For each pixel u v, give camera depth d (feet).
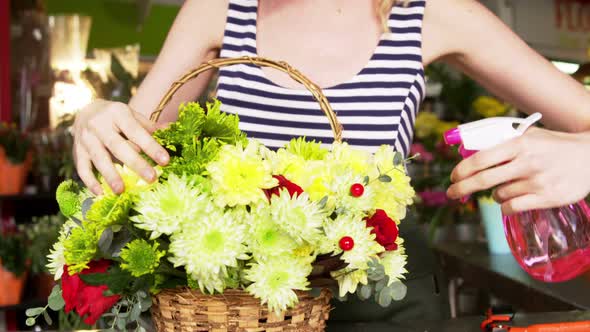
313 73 4.34
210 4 4.65
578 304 5.44
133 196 2.58
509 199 3.12
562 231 3.33
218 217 2.45
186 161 2.62
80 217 2.81
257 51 4.48
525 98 4.23
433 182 11.27
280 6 4.53
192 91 4.71
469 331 3.58
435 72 12.72
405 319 3.98
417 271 4.09
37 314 2.81
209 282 2.45
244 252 2.50
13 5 14.79
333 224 2.60
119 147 2.72
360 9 4.48
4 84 14.10
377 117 4.23
